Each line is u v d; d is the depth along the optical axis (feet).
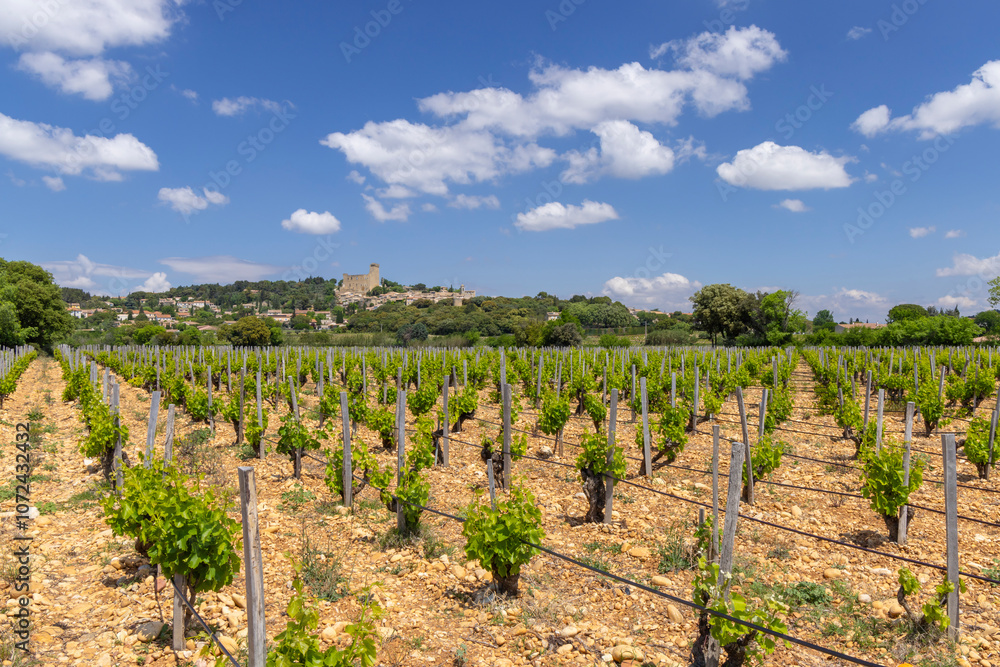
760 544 22.52
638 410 49.42
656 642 15.34
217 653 13.48
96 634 14.51
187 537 13.64
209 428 43.27
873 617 16.78
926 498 28.30
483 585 18.75
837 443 41.22
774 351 112.68
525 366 69.26
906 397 55.36
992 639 15.64
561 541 22.86
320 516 25.20
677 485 31.09
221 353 108.17
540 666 14.14
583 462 24.79
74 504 24.57
